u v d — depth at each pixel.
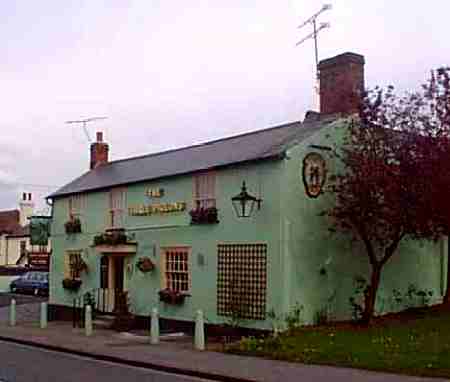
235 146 23.78
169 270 24.06
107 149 33.66
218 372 14.08
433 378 12.76
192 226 23.03
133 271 25.59
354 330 19.12
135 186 25.84
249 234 20.86
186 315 22.92
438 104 19.72
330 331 18.97
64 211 30.33
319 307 20.45
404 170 19.14
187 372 14.48
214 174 22.38
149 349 18.30
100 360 16.92
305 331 19.11
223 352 17.44
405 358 14.62
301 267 20.16
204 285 22.30
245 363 15.35
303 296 20.11
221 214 21.92
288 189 20.12
